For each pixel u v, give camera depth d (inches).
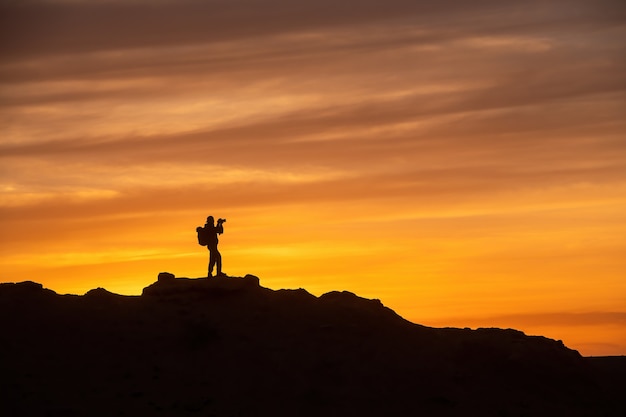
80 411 1684.3
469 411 1776.6
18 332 1868.8
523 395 1846.7
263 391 1784.0
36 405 1690.5
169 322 1940.2
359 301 2070.6
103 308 1975.9
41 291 2011.6
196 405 1727.4
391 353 1899.6
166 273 2086.6
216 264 2080.5
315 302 2026.3
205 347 1876.2
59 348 1844.2
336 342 1911.9
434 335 1990.7
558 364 1913.1
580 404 1852.9
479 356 1919.3
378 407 1769.2
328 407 1761.8
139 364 1823.3
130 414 1691.7
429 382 1836.9
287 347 1887.3
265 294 2033.7
